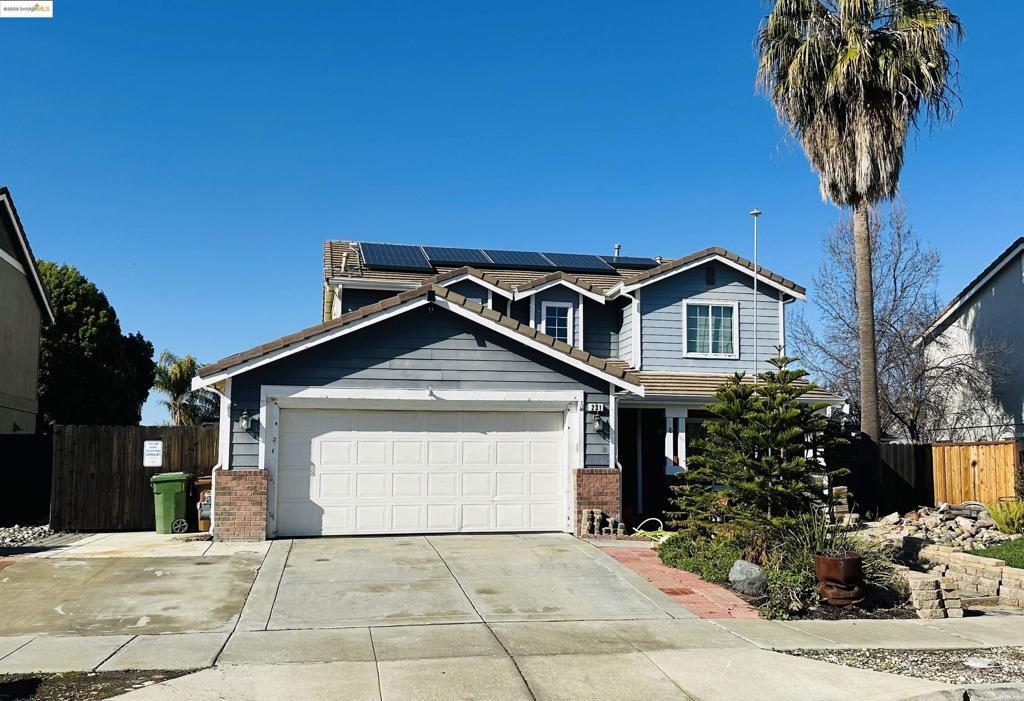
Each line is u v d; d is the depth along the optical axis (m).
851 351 29.33
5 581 10.48
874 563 10.91
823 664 7.86
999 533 15.92
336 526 13.79
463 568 11.56
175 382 41.75
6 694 6.43
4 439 16.88
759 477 12.29
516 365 14.45
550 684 7.08
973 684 7.36
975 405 25.61
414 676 7.15
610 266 24.06
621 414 20.97
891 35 18.77
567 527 14.57
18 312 23.45
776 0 19.95
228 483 13.25
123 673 7.02
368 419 14.03
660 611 9.79
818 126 19.45
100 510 14.98
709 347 21.08
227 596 9.84
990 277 25.33
